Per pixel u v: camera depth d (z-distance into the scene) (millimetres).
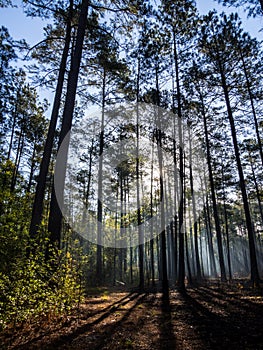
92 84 11875
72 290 6203
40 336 4461
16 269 4926
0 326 4340
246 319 5598
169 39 13344
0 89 15336
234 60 13578
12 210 5543
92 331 4938
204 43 13531
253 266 11898
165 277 10844
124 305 8156
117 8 9539
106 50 10109
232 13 13180
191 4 12305
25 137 19953
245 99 14078
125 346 4105
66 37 9789
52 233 7180
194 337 4555
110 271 22516
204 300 8656
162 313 6766
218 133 17500
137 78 14688
